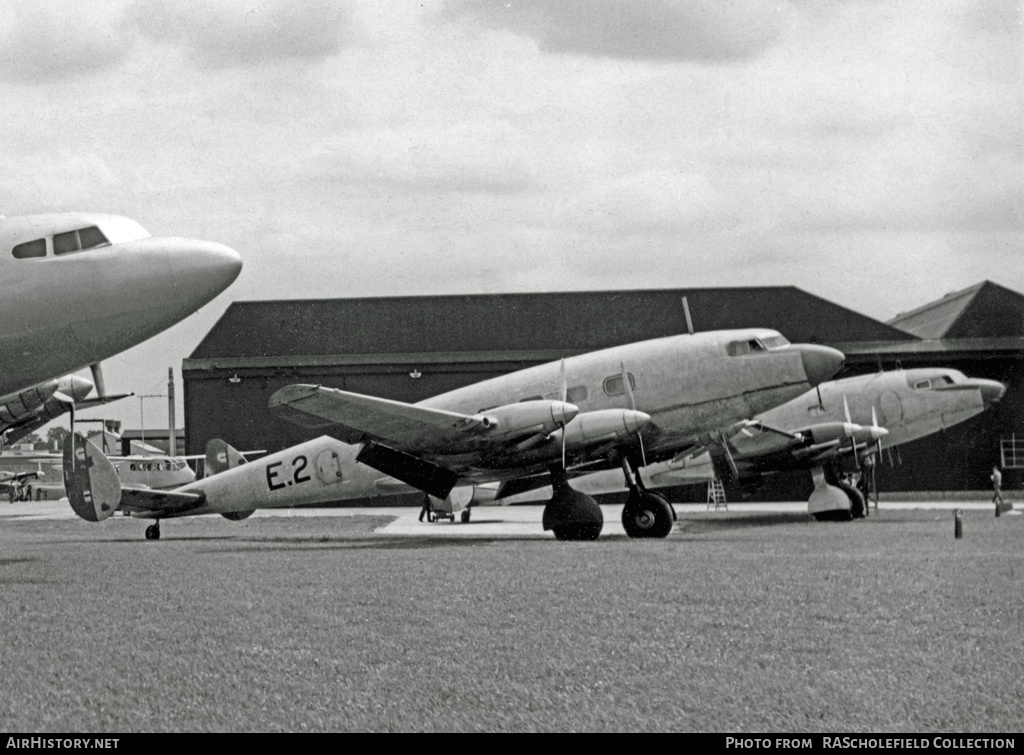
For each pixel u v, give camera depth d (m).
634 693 7.25
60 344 15.69
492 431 21.47
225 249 16.38
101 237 15.75
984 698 7.16
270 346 54.34
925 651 8.54
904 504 43.19
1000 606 10.98
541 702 7.04
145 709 6.87
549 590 12.41
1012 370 51.06
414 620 10.14
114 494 25.62
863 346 51.69
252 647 8.77
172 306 15.94
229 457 35.66
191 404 54.19
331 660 8.27
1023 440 50.66
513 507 51.84
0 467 95.12
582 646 8.82
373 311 55.34
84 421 33.16
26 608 11.07
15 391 16.31
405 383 53.81
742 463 31.94
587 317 54.47
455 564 16.02
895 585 12.57
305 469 27.88
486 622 10.02
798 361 22.58
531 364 53.41
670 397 22.88
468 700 7.06
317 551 20.33
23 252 15.39
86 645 8.88
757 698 7.13
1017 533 23.62
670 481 36.91
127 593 12.41
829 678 7.66
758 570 14.73
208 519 41.06
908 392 33.69
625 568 15.08
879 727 6.54
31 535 30.83
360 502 55.03
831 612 10.54
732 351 22.86
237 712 6.78
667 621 9.98
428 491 23.72
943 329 52.09
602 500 51.69
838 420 33.94
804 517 35.41
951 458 50.91
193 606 11.18
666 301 54.41
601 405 22.97
